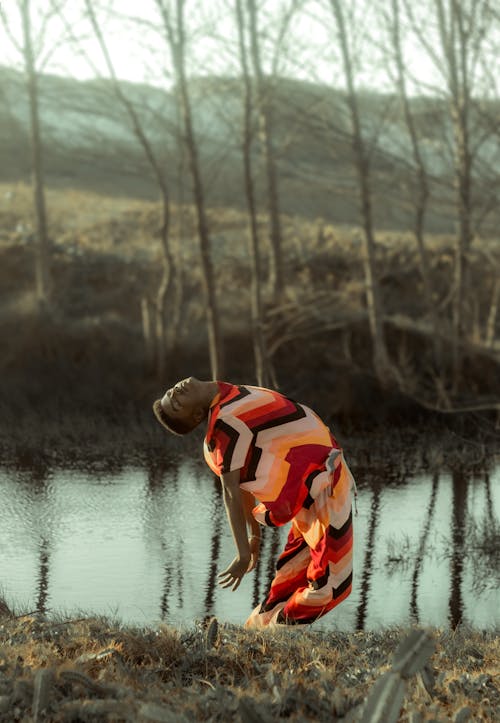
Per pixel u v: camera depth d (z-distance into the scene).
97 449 21.31
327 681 4.52
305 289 33.91
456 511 16.27
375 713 3.44
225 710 3.95
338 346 27.72
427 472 19.72
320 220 39.56
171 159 30.36
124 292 34.59
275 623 6.31
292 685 4.18
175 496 17.11
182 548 13.55
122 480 18.44
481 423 23.06
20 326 28.86
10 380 26.16
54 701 3.98
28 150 47.44
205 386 6.04
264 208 38.19
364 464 20.44
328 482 5.93
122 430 22.77
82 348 28.06
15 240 39.16
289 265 36.34
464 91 20.66
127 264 36.78
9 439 21.92
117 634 5.45
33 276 36.75
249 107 25.19
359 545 14.04
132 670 4.72
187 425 6.10
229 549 13.58
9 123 39.56
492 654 5.73
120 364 27.30
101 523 15.00
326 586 6.07
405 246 37.06
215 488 17.89
